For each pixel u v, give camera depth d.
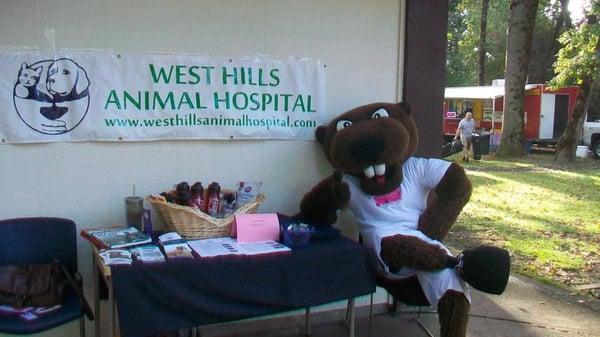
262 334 3.94
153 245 3.08
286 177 4.04
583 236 7.28
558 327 4.27
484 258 3.10
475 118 21.70
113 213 3.63
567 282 5.38
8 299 2.98
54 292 3.06
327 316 4.19
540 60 31.06
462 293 3.23
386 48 4.19
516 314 4.50
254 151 3.92
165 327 2.82
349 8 4.05
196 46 3.68
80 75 3.45
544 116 19.88
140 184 3.67
